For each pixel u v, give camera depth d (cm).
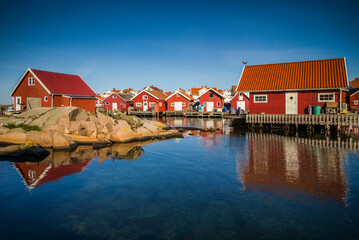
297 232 655
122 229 678
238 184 1002
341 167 1223
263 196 880
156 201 852
